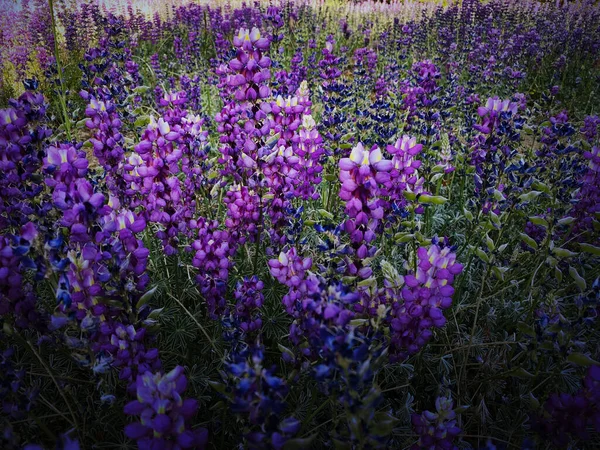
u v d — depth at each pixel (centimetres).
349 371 161
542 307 287
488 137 362
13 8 1057
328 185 466
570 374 290
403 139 307
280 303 338
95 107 311
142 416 159
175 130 331
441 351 320
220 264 268
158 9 1506
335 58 512
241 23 1328
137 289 228
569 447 227
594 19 1317
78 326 205
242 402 162
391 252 383
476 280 387
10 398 221
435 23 1302
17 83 857
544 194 443
